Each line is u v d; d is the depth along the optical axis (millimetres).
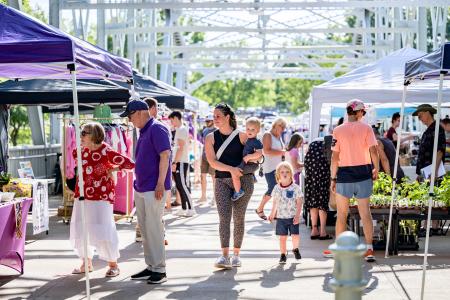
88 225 8898
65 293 8211
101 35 28766
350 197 9953
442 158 12328
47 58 7129
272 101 109188
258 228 13891
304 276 9086
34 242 11891
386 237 10828
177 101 17234
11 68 9008
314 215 12203
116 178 14250
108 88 14445
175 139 15516
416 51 14852
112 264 9164
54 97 14539
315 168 12117
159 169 8570
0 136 14703
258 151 9258
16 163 19266
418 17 26328
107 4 22750
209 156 9289
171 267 9711
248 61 46000
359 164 9852
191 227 13844
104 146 8953
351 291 4441
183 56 51938
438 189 10711
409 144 19109
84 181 8906
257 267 9688
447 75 9383
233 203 9578
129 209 14336
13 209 8859
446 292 8148
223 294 8117
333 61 48188
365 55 47062
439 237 12523
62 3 22750
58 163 21391
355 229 11211
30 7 25344
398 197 10820
